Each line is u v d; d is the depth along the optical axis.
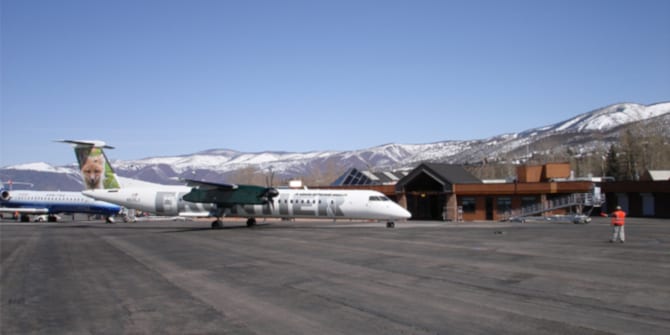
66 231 41.47
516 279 14.73
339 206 41.12
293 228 41.00
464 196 59.66
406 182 62.06
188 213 44.00
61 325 10.38
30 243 29.97
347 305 11.66
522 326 9.55
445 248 23.78
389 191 63.78
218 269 17.98
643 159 98.25
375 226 43.38
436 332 9.24
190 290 13.98
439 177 59.44
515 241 27.14
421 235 32.12
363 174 78.94
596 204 53.78
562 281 14.28
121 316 11.05
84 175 47.56
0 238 33.88
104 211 60.88
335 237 31.22
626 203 65.38
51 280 16.14
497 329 9.38
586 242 26.17
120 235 36.12
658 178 74.94
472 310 10.93
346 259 20.09
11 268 19.08
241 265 18.92
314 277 15.77
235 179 149.00
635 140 102.06
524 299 11.96
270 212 42.69
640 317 10.10
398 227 41.84
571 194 56.41
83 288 14.62
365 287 13.91
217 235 34.66
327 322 10.13
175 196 44.41
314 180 149.88
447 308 11.16
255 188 41.59
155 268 18.55
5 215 87.31
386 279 15.16
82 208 61.06
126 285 14.98
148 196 45.00
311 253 22.47
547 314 10.45
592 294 12.42
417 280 14.88
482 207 59.12
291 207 42.22
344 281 14.95
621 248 22.92
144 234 36.88
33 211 61.59
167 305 12.07
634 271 15.97
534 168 67.00
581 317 10.16
